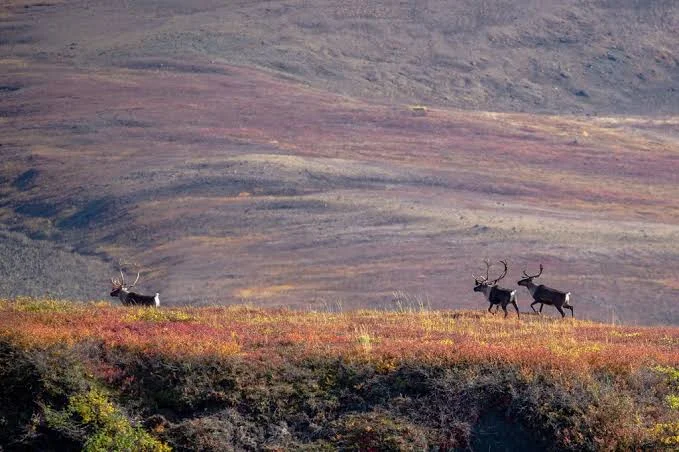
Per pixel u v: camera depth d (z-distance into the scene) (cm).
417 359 7431
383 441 6775
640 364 7594
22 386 7144
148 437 6800
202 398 7219
